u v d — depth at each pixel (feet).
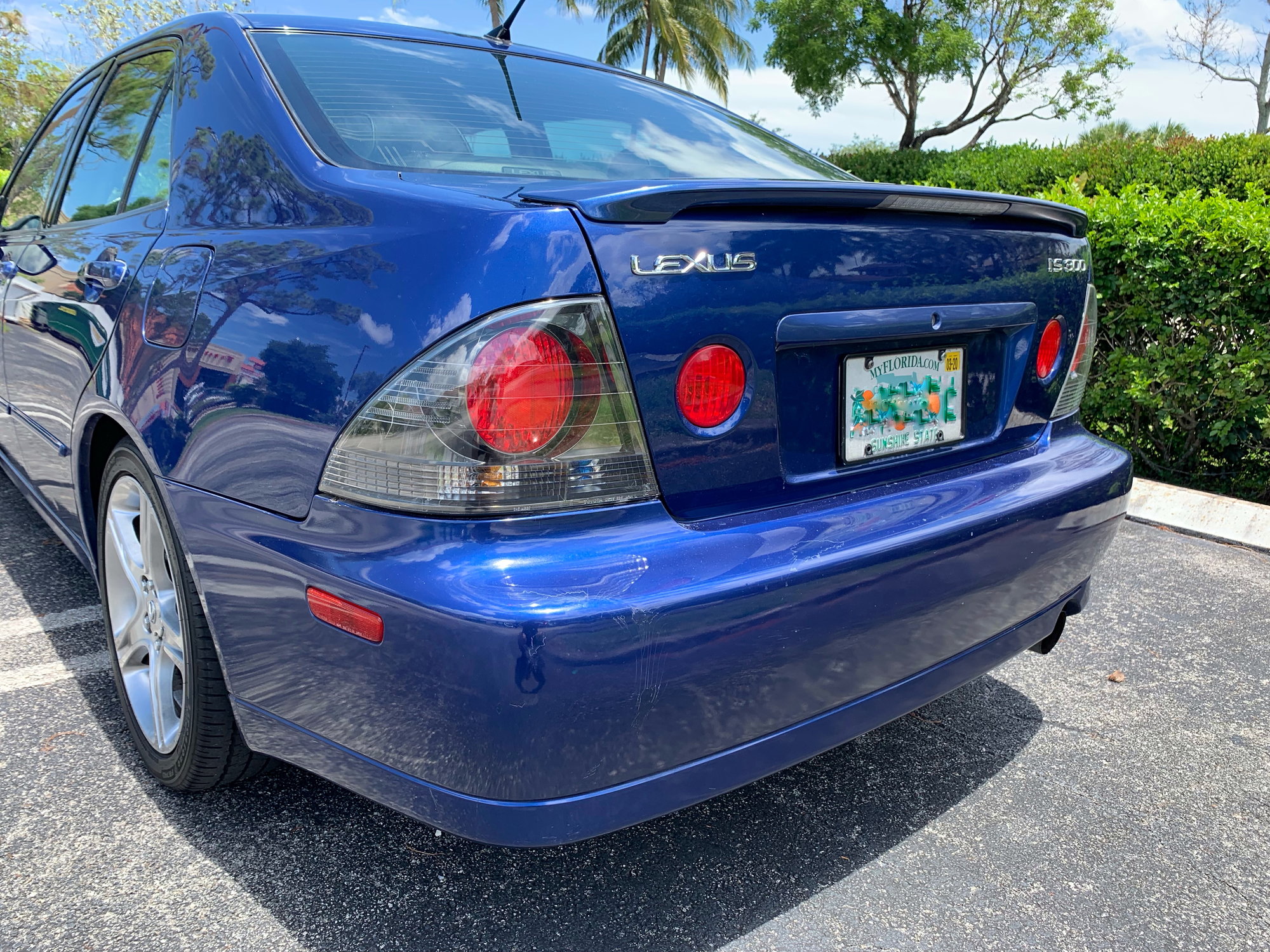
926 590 5.15
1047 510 5.84
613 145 6.49
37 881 5.46
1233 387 14.21
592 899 5.53
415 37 7.03
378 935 5.14
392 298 4.27
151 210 6.66
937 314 5.45
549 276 4.07
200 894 5.40
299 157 5.34
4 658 8.23
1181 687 8.58
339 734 4.62
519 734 3.95
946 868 5.98
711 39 104.47
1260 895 5.83
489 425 3.99
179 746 5.96
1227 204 14.60
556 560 4.04
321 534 4.40
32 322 8.04
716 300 4.45
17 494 13.16
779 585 4.43
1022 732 7.75
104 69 8.77
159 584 6.10
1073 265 6.51
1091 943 5.36
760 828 6.34
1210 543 12.59
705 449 4.50
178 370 5.39
